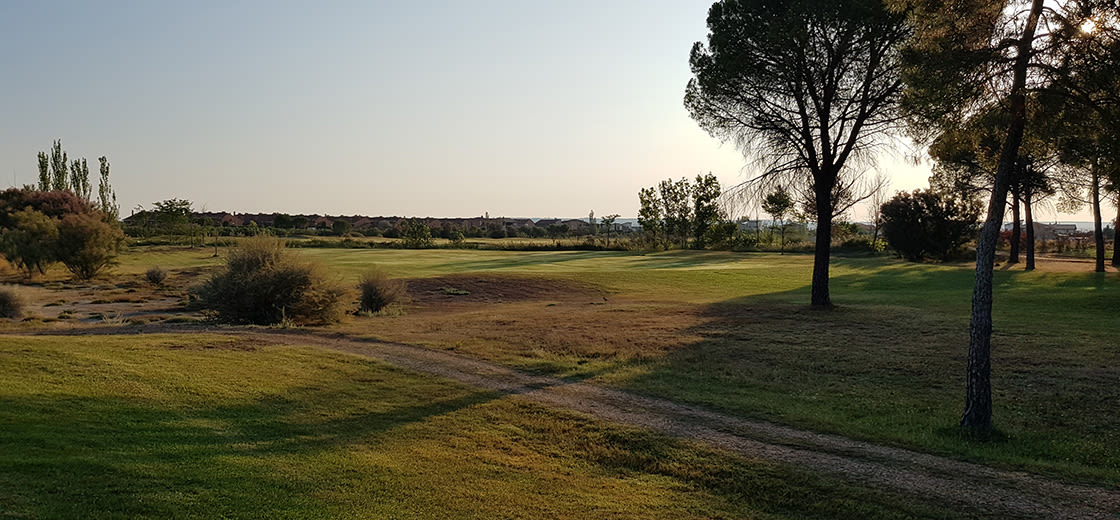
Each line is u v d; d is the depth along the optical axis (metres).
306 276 21.73
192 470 7.50
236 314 21.42
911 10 12.27
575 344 17.59
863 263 51.81
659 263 49.69
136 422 9.11
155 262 48.72
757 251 70.19
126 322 21.17
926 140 12.91
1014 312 22.84
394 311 25.66
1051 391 12.36
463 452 9.12
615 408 11.48
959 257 55.59
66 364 12.11
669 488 8.21
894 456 9.02
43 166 73.75
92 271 37.59
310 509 6.82
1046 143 11.41
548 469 8.68
